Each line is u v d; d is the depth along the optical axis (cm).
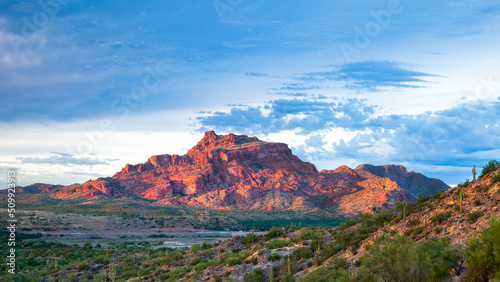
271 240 6025
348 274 2420
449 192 3481
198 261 5884
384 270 2044
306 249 4319
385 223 3841
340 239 4078
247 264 4550
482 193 2956
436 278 1883
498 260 1722
